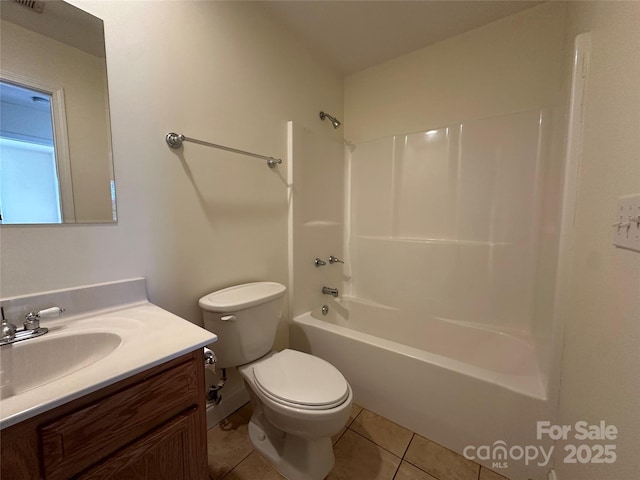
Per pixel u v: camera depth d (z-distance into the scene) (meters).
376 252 2.18
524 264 1.62
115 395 0.63
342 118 2.29
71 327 0.86
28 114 0.85
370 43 1.86
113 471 0.63
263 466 1.22
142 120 1.09
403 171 2.02
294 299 1.82
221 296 1.30
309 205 1.92
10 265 0.83
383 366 1.44
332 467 1.19
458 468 1.20
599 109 0.84
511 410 1.12
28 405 0.51
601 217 0.79
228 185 1.42
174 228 1.22
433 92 1.89
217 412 1.45
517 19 1.58
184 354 0.75
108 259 1.03
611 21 0.77
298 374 1.17
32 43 0.85
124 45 1.03
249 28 1.49
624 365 0.62
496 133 1.66
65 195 0.92
